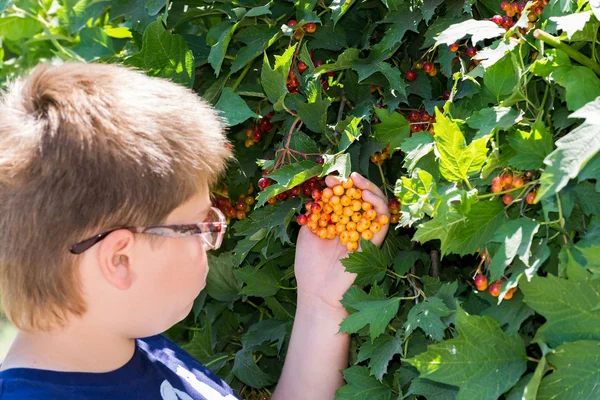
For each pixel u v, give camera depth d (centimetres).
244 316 201
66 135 119
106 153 118
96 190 118
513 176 135
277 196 168
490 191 143
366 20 180
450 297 146
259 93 172
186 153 126
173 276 128
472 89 154
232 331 199
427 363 128
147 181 120
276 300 183
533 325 144
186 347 184
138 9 190
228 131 183
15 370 122
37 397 119
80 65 132
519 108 142
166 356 150
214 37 177
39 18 248
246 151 191
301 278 168
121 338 131
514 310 133
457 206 131
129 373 133
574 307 123
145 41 168
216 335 197
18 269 121
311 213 157
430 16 156
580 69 133
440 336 137
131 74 133
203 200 132
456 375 127
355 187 155
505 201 134
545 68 134
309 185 165
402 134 159
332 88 176
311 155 163
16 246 120
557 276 130
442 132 131
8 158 120
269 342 186
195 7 193
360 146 166
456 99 160
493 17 150
